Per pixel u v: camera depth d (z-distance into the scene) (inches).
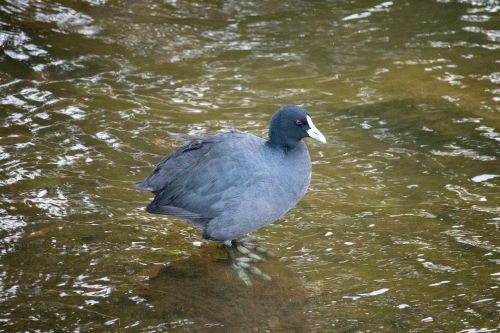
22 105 583.5
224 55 684.7
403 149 542.0
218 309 381.7
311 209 473.1
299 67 666.8
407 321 368.5
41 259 416.8
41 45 681.0
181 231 457.1
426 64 669.3
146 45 695.1
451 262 418.0
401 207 472.4
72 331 359.9
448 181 500.1
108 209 468.1
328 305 383.6
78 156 521.3
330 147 545.3
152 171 461.4
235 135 433.1
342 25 745.0
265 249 436.5
